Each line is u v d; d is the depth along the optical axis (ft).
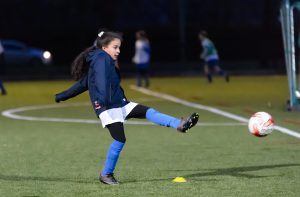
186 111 106.63
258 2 375.25
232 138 76.89
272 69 231.30
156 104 119.14
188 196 46.73
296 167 58.18
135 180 52.95
